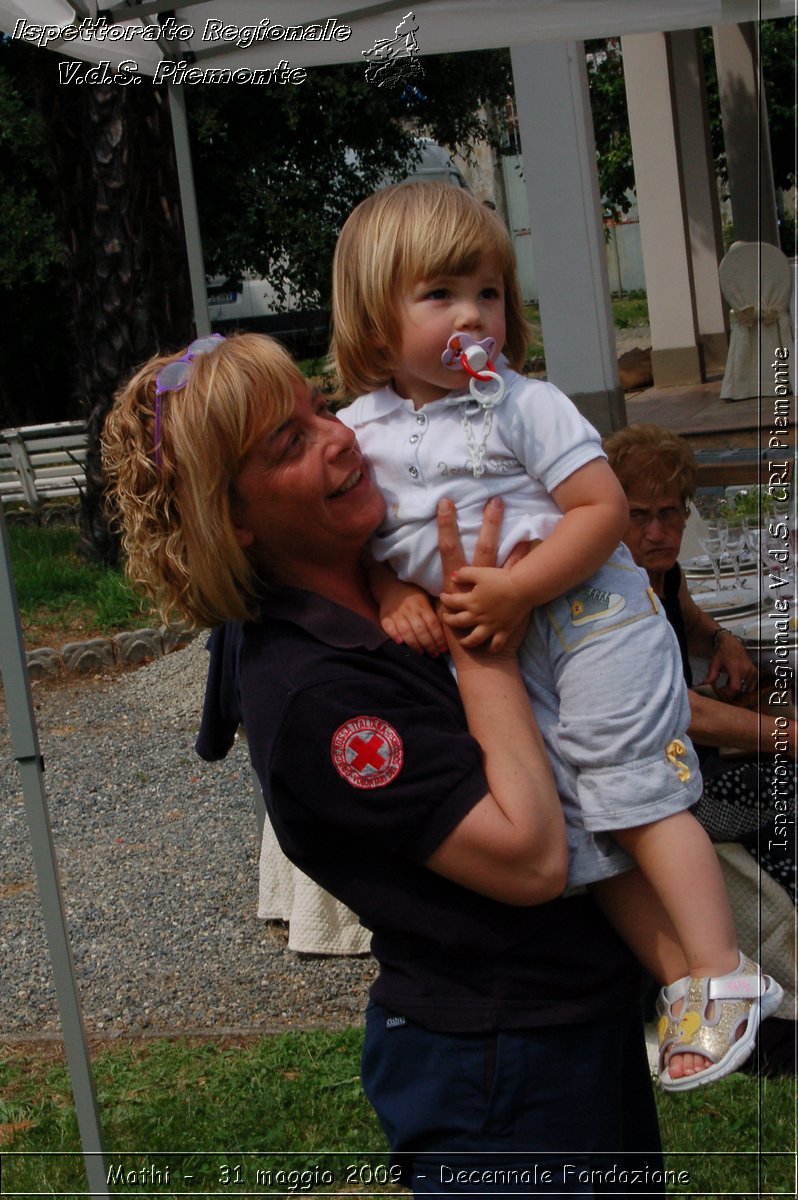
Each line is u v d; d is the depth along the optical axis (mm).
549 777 1586
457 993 1600
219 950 4168
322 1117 3082
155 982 3994
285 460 1557
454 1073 1586
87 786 5770
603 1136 1610
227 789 5617
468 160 8805
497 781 1544
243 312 9281
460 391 1687
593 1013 1610
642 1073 1785
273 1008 3762
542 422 1641
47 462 11398
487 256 1646
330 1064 3342
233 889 4613
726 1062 1582
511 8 3213
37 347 13711
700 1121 2662
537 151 4316
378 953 1691
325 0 3193
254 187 8891
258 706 1572
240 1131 3033
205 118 8180
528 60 4254
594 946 1647
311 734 1522
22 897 4793
